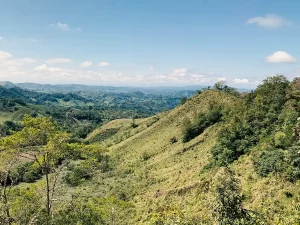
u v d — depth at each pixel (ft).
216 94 374.02
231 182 59.72
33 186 81.71
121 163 324.60
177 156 278.26
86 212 76.13
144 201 188.65
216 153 206.90
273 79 273.75
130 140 397.19
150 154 320.29
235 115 254.68
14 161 71.31
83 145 81.82
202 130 303.48
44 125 75.00
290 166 126.72
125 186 229.45
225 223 56.70
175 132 345.72
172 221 77.05
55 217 73.00
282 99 229.66
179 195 169.99
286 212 100.53
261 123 207.00
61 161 84.84
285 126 183.62
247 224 58.13
